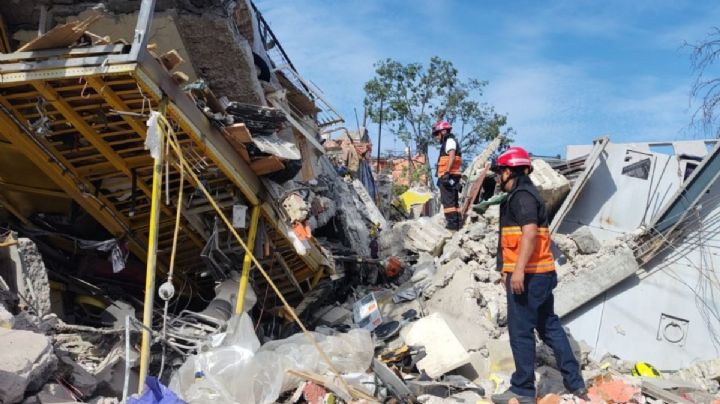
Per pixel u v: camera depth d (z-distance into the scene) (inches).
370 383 210.7
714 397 232.8
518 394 205.2
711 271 279.4
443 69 1039.0
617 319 288.5
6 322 170.1
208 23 240.8
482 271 315.3
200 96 220.2
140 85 188.7
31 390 149.8
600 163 312.8
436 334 258.7
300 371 206.5
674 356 279.3
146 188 243.4
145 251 266.4
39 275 205.3
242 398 191.8
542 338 215.9
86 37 195.8
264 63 309.4
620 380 233.0
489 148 433.7
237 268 262.8
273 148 235.9
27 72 193.5
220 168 225.5
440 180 398.3
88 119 218.2
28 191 252.2
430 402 217.2
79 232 263.7
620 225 305.0
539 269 204.8
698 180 281.4
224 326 225.8
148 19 189.3
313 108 410.3
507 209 209.3
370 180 705.6
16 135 222.7
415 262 390.0
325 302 332.2
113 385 184.7
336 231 422.9
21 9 229.8
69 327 198.2
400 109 1020.5
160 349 208.5
